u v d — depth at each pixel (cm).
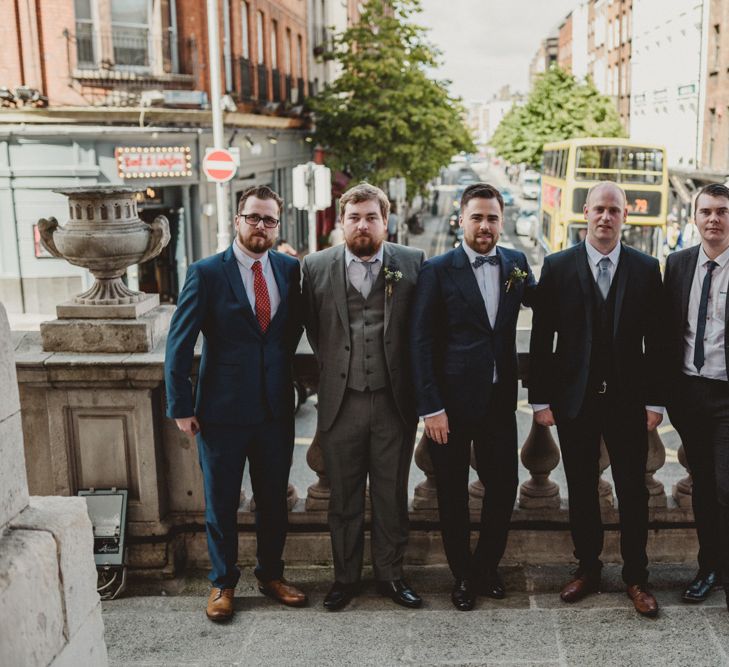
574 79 4688
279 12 3027
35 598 197
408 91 2873
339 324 381
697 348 382
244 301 374
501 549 401
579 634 364
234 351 377
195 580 431
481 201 377
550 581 418
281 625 381
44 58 1964
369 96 2969
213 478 385
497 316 384
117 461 420
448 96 3011
